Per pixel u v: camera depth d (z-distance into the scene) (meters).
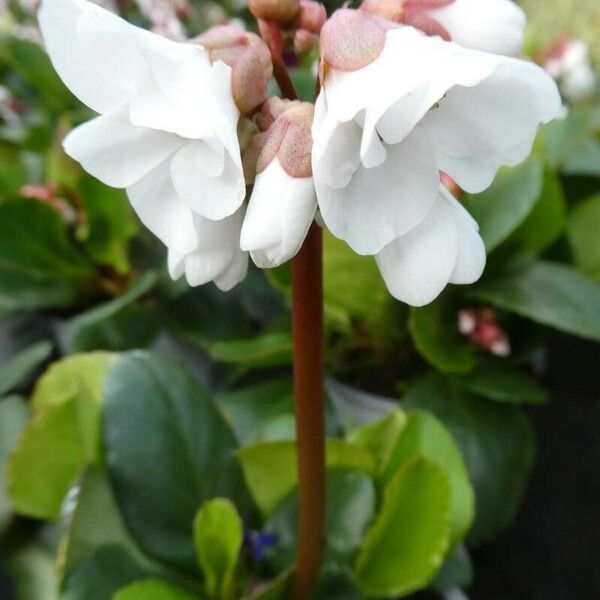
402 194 0.07
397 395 0.19
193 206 0.06
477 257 0.07
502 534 0.20
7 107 0.28
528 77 0.06
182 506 0.12
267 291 0.20
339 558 0.12
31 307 0.20
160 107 0.06
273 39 0.08
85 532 0.12
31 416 0.15
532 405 0.24
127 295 0.18
